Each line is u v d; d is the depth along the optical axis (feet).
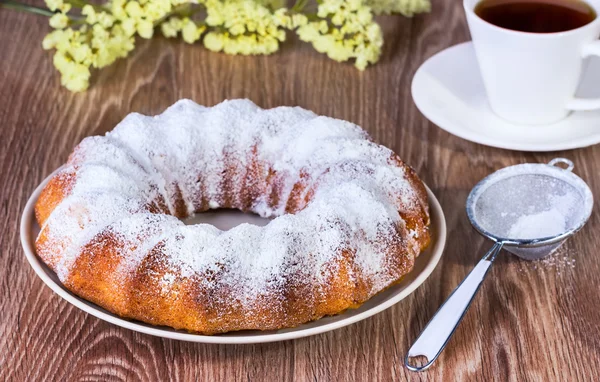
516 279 2.68
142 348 2.53
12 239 2.80
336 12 3.30
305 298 2.47
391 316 2.60
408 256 2.57
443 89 3.12
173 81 3.34
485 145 3.06
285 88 3.30
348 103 3.24
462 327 2.57
